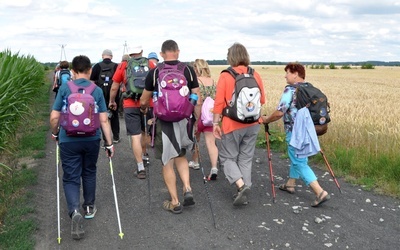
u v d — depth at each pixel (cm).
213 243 443
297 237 459
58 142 459
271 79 3966
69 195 446
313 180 538
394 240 454
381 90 2591
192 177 671
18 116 898
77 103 423
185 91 472
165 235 461
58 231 437
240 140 537
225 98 520
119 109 915
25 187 602
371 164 686
